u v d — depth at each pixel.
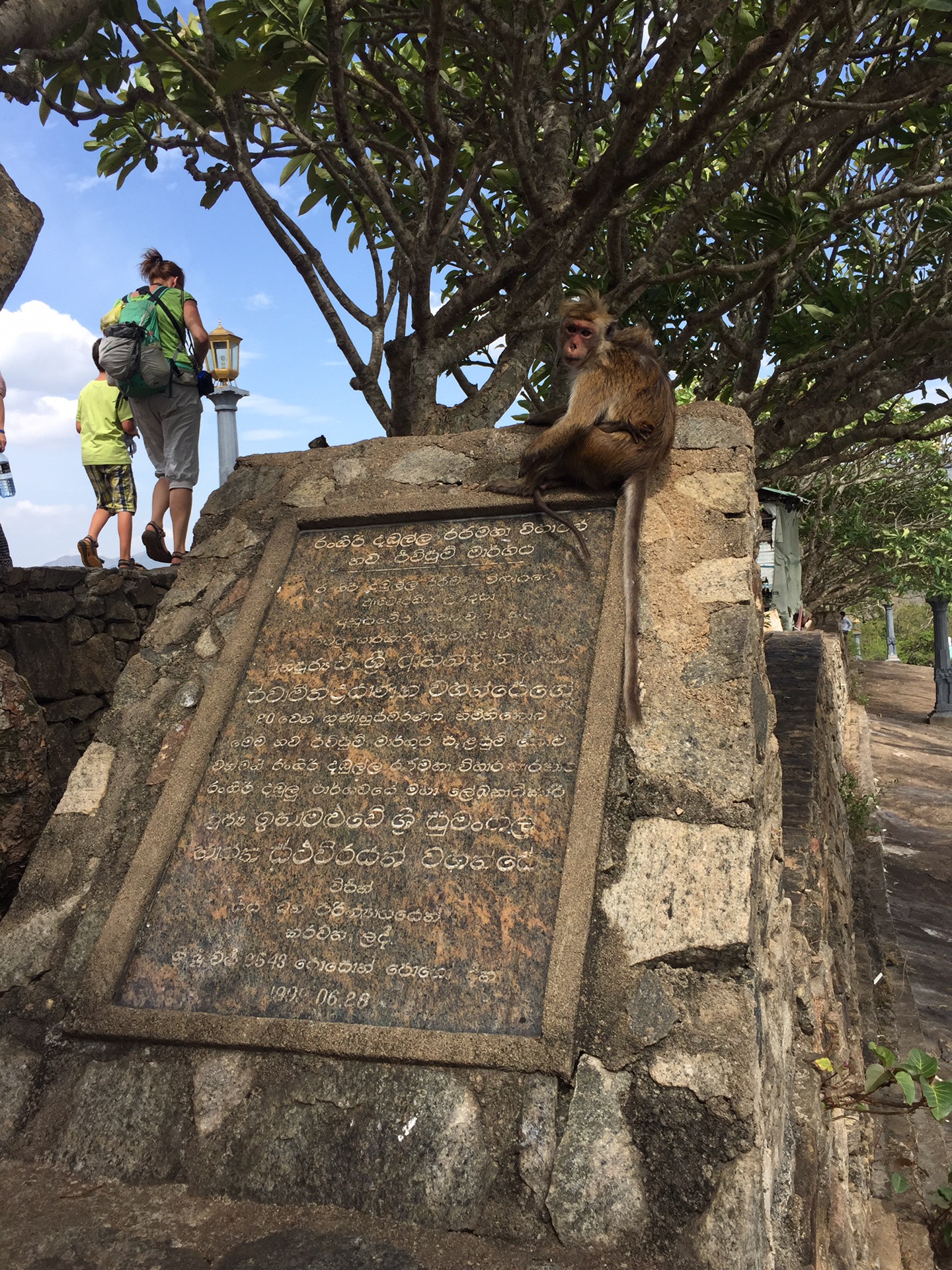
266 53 4.19
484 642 2.92
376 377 5.61
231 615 3.37
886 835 10.46
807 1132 3.01
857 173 6.87
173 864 2.74
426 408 5.02
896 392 6.28
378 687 2.93
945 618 17.67
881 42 5.42
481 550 3.15
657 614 2.87
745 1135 2.07
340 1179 2.15
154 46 4.79
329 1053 2.30
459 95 5.51
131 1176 2.26
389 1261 1.97
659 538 3.02
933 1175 4.82
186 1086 2.35
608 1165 2.08
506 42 4.41
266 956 2.51
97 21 4.43
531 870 2.47
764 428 6.50
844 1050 3.93
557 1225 2.03
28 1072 2.49
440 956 2.40
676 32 3.77
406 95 5.93
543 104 5.61
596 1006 2.27
